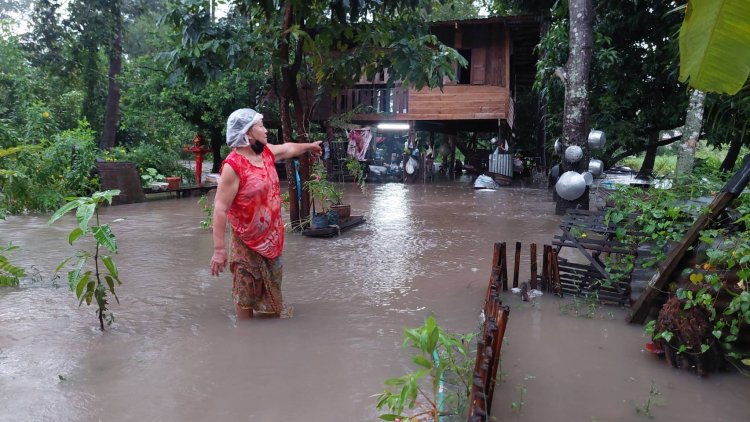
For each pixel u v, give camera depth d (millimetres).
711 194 5680
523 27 19438
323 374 3484
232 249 4594
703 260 4031
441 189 18375
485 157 26016
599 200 13016
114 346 3963
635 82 14500
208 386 3312
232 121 4410
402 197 15508
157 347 3951
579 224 5484
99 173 12938
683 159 7902
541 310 4879
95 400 3123
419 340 2549
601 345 4059
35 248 7551
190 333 4254
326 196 9289
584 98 11664
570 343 4090
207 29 7473
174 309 4875
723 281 3678
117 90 22500
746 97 8320
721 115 10852
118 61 22906
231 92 18734
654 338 3727
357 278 6031
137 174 13797
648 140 17844
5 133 10883
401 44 7703
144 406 3053
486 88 19609
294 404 3084
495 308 3205
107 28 22172
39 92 23094
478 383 2340
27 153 11094
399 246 7914
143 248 7648
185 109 19484
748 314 3311
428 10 8531
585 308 4926
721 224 4121
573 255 7246
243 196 4395
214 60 7715
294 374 3488
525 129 28516
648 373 3572
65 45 22891
